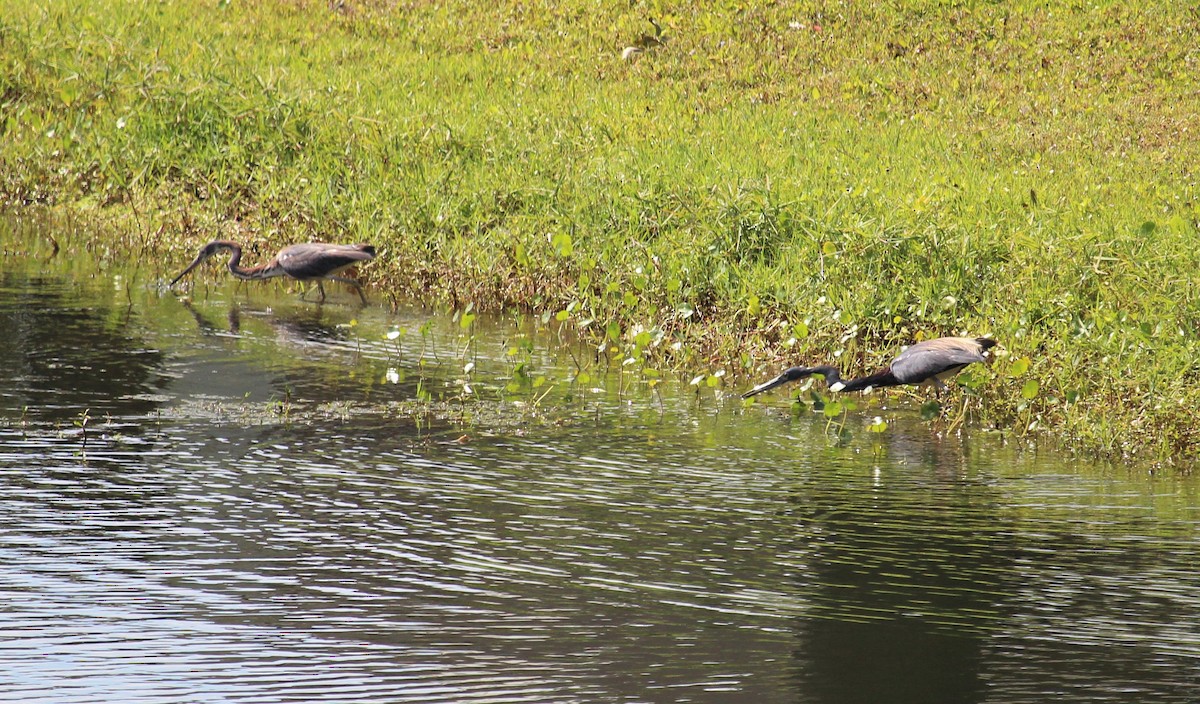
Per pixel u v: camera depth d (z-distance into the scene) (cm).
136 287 2577
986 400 1986
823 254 2372
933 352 1873
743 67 3966
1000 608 1281
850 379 2052
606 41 4153
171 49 3825
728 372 2200
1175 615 1271
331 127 3192
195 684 1095
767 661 1165
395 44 4134
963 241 2327
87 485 1534
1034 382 1859
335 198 2852
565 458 1714
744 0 4353
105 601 1236
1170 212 2800
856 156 3188
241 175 3039
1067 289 2236
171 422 1794
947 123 3559
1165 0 4288
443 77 3831
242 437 1742
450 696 1091
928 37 4150
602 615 1241
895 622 1245
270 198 2902
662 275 2430
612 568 1353
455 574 1327
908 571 1368
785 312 2302
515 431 1827
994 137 3431
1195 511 1570
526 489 1588
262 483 1568
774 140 3338
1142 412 1848
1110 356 1961
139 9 4197
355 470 1630
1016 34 4150
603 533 1450
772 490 1616
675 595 1295
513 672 1130
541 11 4366
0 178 3155
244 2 4378
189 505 1484
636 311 2361
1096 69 3947
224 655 1147
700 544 1427
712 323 2330
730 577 1341
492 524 1466
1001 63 3997
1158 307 2145
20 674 1102
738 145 3278
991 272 2309
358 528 1438
